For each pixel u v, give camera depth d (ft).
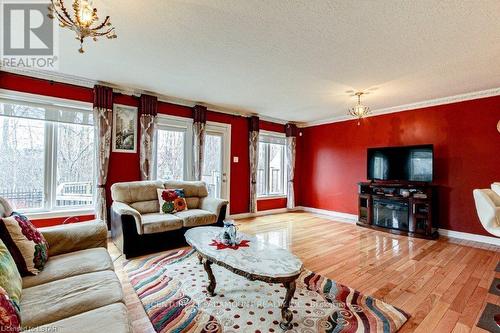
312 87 12.57
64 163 12.05
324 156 20.42
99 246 7.25
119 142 13.16
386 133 16.70
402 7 6.33
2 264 4.20
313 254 10.82
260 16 6.82
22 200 11.10
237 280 8.16
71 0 6.04
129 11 6.63
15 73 10.59
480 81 11.47
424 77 11.05
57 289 4.74
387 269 9.26
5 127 10.75
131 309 6.54
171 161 15.25
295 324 5.95
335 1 6.14
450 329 5.84
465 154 13.41
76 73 11.20
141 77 11.59
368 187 16.01
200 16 6.84
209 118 16.72
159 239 10.77
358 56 9.11
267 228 15.30
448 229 13.87
